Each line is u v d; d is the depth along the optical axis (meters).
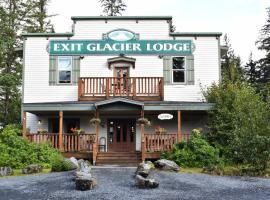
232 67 27.83
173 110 21.84
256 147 16.38
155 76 24.12
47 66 24.23
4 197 11.16
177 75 24.23
